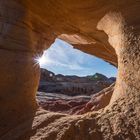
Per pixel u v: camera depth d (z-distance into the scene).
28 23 7.46
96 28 8.95
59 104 18.50
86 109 13.73
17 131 5.75
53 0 7.87
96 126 5.17
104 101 12.03
